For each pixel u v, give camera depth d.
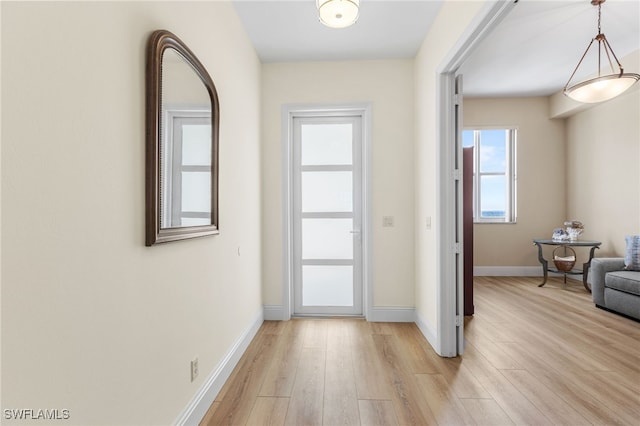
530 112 5.28
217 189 1.97
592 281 3.76
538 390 2.01
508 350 2.60
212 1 2.01
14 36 0.74
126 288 1.14
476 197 5.62
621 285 3.36
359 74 3.33
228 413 1.80
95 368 0.99
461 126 2.54
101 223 1.02
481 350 2.60
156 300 1.34
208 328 1.89
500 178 5.59
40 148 0.80
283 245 3.38
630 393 1.98
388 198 3.31
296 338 2.88
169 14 1.46
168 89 1.41
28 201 0.77
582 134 4.91
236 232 2.45
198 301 1.75
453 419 1.74
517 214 5.36
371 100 3.32
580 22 3.07
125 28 1.14
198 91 1.74
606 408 1.83
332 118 3.51
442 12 2.45
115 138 1.09
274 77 3.37
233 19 2.43
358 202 3.49
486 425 1.69
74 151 0.91
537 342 2.75
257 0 2.38
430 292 2.77
